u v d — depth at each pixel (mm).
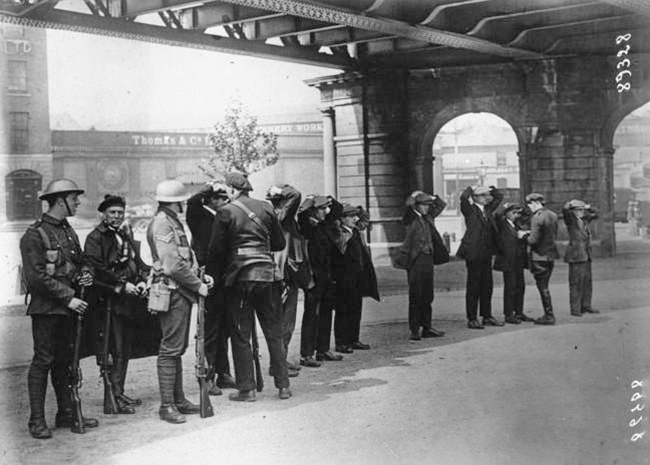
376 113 23109
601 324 10719
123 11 16047
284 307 8422
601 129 20734
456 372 8273
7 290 15188
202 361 6848
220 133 23719
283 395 7395
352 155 23531
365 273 9898
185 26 17844
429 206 10750
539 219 10922
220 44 18328
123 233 7223
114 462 5645
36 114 22125
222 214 7355
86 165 26312
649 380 7152
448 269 20453
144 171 26359
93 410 7207
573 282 11664
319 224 9070
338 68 22750
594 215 12016
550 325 10953
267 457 5680
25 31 21234
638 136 32438
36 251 6316
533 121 21344
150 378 8633
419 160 23250
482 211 11164
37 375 6309
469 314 11164
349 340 9672
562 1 15875
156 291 6695
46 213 6551
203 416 6793
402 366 8711
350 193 23609
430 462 5512
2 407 7375
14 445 6105
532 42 19594
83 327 7020
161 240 6766
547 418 6430
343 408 6977
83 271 6637
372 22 15688
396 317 12680
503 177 56344
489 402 6980
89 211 26625
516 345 9617
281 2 14102
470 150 56781
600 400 6840
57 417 6664
